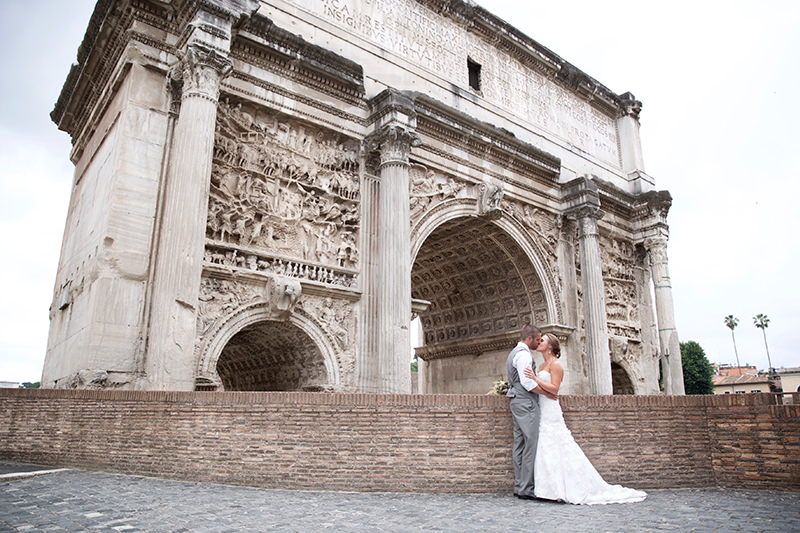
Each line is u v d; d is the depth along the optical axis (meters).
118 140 14.81
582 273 24.38
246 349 19.08
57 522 6.25
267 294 15.69
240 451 9.30
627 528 6.36
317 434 9.12
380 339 17.03
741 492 9.03
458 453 8.96
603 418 9.49
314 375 17.14
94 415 10.62
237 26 15.84
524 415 8.45
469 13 23.81
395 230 17.66
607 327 26.17
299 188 17.50
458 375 27.62
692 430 9.88
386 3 21.38
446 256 26.42
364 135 19.05
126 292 13.95
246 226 16.12
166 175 15.01
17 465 10.77
